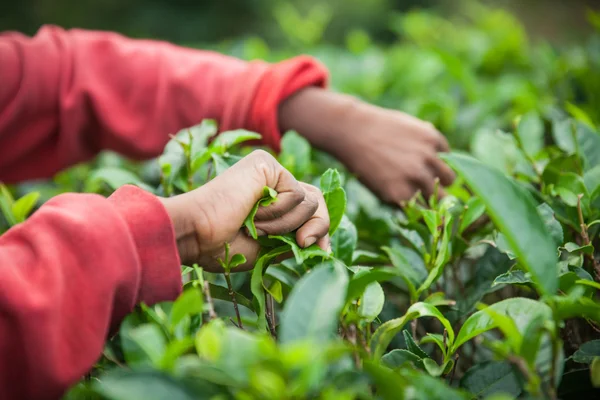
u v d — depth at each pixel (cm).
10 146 135
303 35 292
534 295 100
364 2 859
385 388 58
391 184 118
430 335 77
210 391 56
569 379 73
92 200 74
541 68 210
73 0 809
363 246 115
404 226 103
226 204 75
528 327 62
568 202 96
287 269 92
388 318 95
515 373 68
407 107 179
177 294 74
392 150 118
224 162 94
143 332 60
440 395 59
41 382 65
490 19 269
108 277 69
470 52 234
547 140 151
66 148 140
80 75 136
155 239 73
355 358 68
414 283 93
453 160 61
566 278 74
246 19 836
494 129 164
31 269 69
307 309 57
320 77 130
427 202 117
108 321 69
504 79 198
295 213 77
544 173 106
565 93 184
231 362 52
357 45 261
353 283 69
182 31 807
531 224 63
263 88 126
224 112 130
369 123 121
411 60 213
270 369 50
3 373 66
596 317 64
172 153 99
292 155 108
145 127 137
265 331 78
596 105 166
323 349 50
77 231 70
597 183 98
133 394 52
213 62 138
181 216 75
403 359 74
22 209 114
